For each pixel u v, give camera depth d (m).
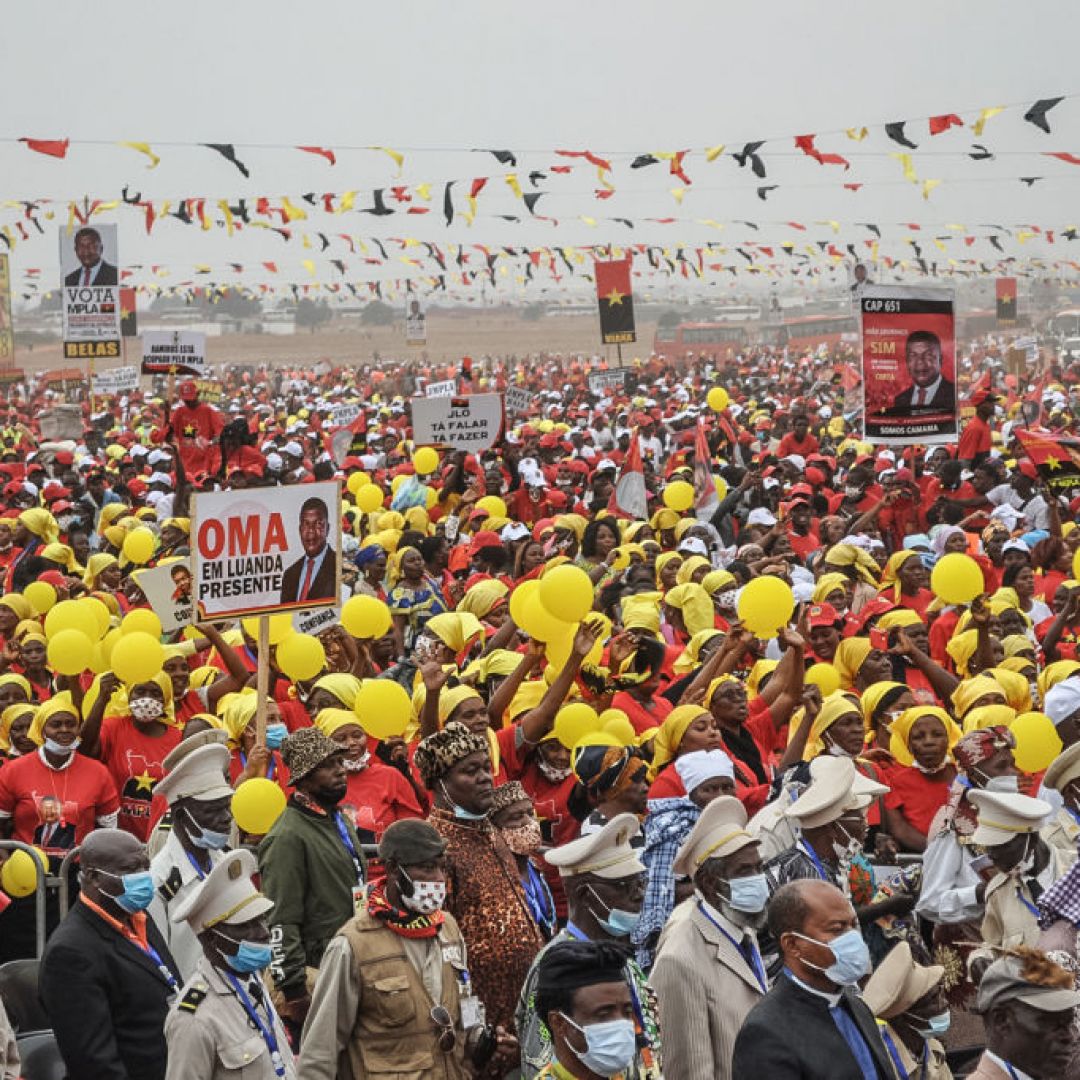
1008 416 47.34
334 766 8.09
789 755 10.07
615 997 5.77
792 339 103.44
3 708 12.10
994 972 5.84
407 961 6.87
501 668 11.18
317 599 10.05
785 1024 5.90
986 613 12.88
